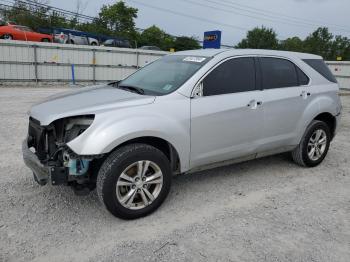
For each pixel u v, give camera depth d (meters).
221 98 4.22
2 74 18.41
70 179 3.44
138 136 3.54
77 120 3.52
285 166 5.54
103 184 3.43
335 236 3.51
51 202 3.99
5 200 3.99
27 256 3.01
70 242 3.24
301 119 5.11
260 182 4.84
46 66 19.58
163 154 3.75
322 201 4.31
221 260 3.05
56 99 4.05
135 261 3.00
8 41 18.17
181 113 3.88
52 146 3.59
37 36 23.69
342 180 5.05
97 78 21.44
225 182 4.78
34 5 42.22
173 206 4.02
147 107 3.71
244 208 4.04
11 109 9.80
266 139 4.77
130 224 3.61
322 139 5.53
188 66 4.39
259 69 4.70
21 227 3.45
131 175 3.62
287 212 3.98
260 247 3.27
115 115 3.51
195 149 4.06
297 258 3.12
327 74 5.64
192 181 4.78
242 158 4.66
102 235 3.38
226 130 4.27
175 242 3.30
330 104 5.45
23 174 4.75
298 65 5.20
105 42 30.78
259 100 4.55
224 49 4.72
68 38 27.62
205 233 3.47
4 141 6.30
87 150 3.30
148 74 4.75
